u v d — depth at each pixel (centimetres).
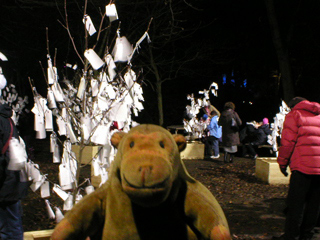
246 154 1482
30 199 700
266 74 2259
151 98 2427
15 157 327
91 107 348
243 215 636
